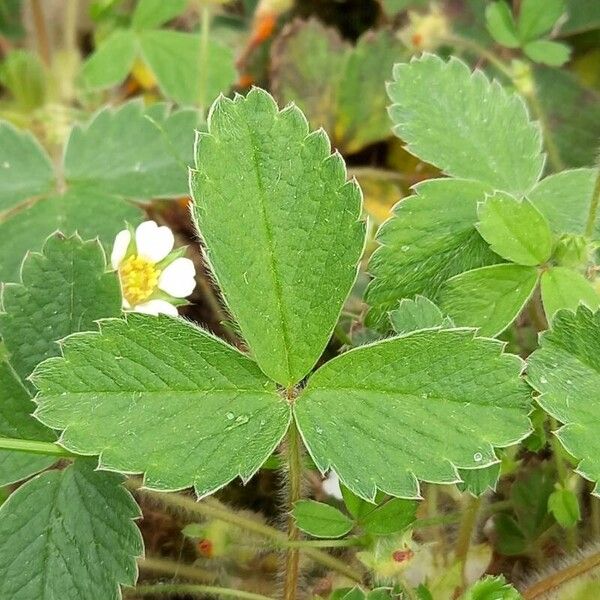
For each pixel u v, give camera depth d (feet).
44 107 1.01
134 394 0.61
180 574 0.77
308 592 0.73
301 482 0.68
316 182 0.63
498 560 0.77
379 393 0.61
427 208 0.74
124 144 0.88
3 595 0.64
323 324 0.62
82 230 0.84
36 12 1.03
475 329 0.61
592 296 0.69
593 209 0.72
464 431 0.60
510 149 0.77
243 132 0.63
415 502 0.66
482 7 1.01
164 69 0.98
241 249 0.62
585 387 0.63
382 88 0.99
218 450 0.61
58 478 0.66
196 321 0.90
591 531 0.75
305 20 1.07
